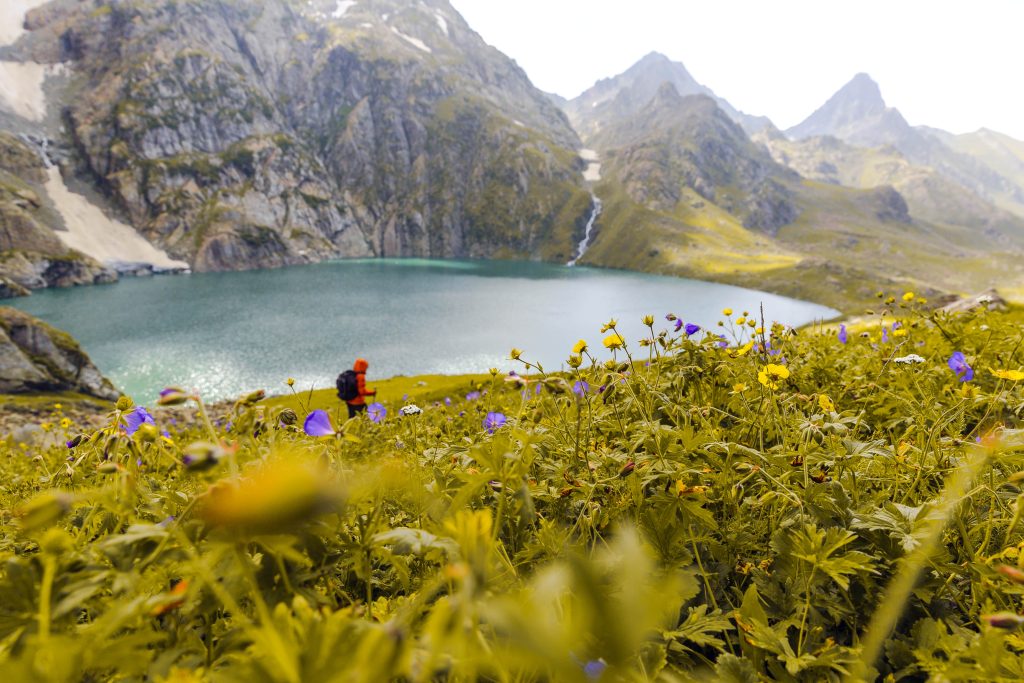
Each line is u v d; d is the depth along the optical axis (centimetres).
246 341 11850
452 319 14788
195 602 131
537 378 307
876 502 251
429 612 139
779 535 221
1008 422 325
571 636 56
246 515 81
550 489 268
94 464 260
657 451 275
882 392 430
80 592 115
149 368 9619
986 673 141
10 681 91
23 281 18962
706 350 438
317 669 78
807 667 169
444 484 243
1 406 5431
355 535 165
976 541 227
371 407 509
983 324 679
